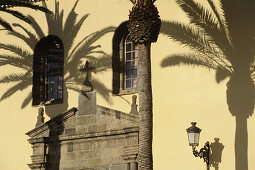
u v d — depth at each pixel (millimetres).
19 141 28359
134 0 22031
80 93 26203
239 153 22594
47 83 29016
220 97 23438
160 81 24859
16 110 28891
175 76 24562
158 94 24781
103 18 27312
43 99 28844
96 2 27672
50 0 29109
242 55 23281
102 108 25391
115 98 26078
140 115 20984
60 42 29000
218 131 23188
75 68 27562
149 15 21500
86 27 27719
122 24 26781
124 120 24750
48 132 26516
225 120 23125
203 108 23688
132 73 26594
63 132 26141
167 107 24484
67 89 27578
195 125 23359
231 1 23859
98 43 27172
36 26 29344
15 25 30031
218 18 24000
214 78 23703
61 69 28703
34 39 29297
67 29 28266
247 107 22797
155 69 25078
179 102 24250
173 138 24062
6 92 29422
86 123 25688
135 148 24141
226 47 23672
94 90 26672
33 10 29609
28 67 29172
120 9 26906
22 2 26391
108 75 26531
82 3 28078
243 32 23422
